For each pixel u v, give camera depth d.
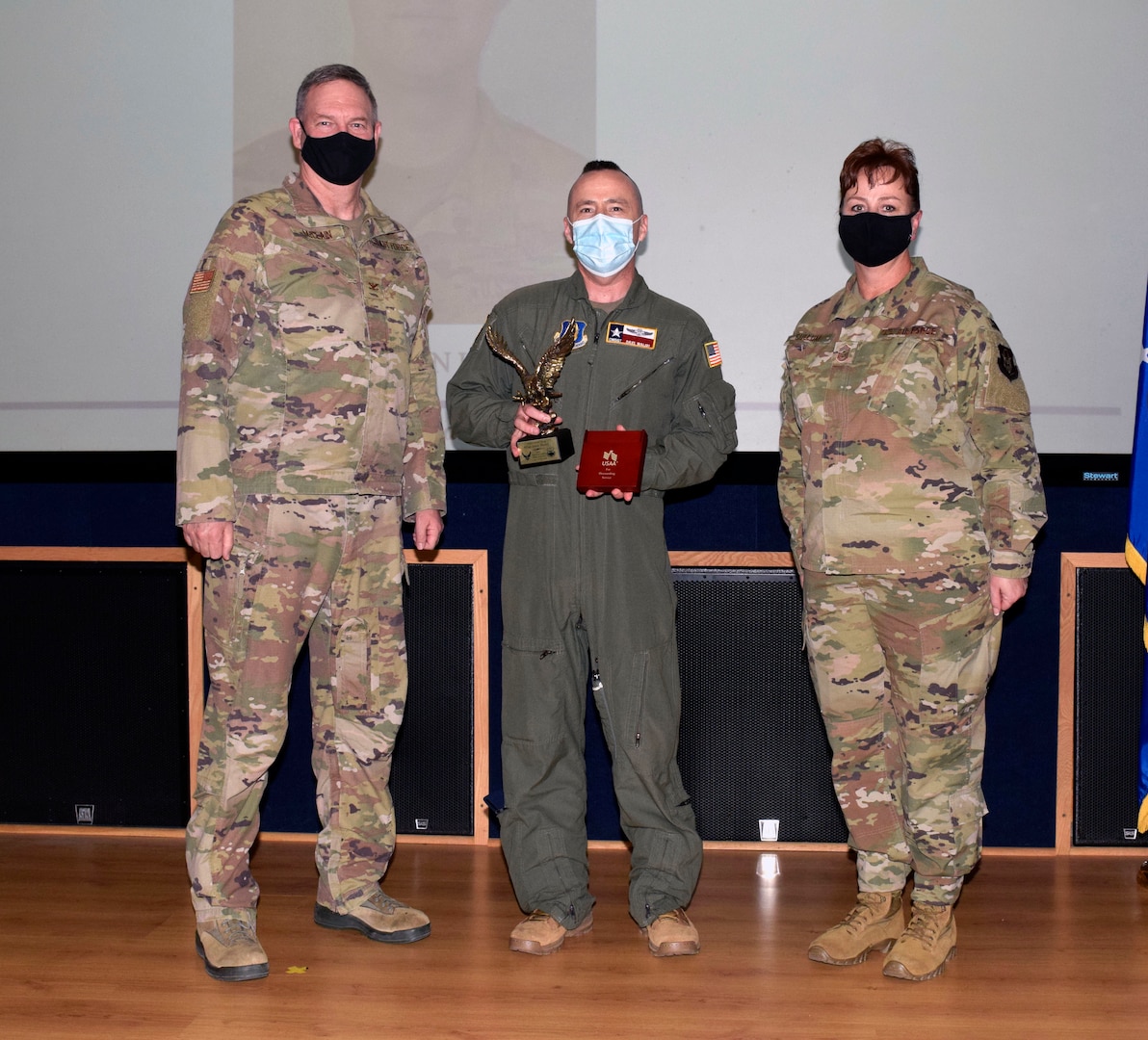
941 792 2.23
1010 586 2.14
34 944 2.35
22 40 3.03
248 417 2.20
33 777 3.09
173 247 3.02
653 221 2.95
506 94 2.96
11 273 3.07
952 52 2.87
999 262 2.88
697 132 2.93
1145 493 2.62
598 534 2.33
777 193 2.92
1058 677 2.96
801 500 2.44
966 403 2.17
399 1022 2.01
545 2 2.94
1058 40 2.85
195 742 3.07
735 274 2.94
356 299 2.26
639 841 2.42
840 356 2.24
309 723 3.07
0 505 3.09
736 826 3.00
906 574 2.16
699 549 3.01
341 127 2.22
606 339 2.35
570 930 2.38
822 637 2.32
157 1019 2.01
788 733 2.98
